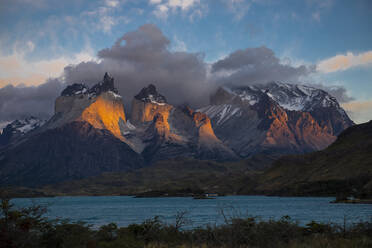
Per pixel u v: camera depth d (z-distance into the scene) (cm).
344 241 3516
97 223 10638
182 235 4269
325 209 15025
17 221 2867
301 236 3747
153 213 15850
